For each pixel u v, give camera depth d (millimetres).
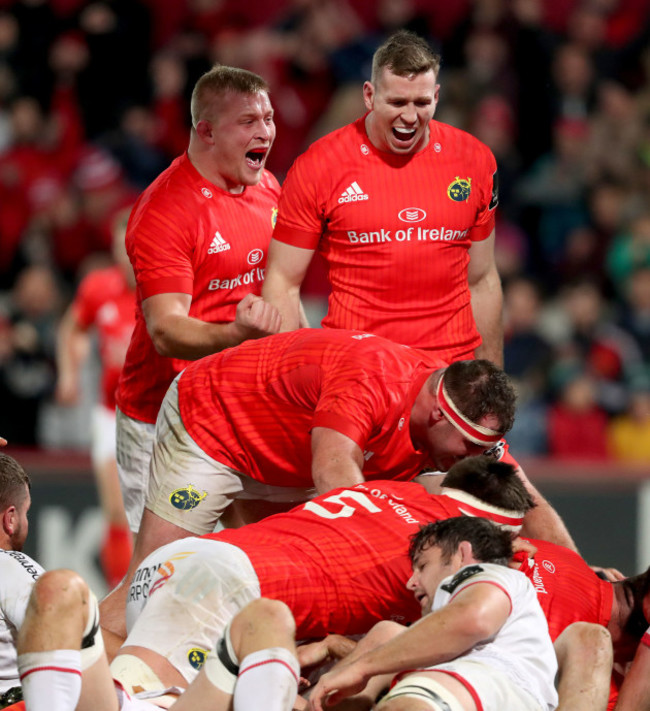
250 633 11852
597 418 32375
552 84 41594
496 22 42219
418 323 17531
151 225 18016
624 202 39062
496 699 12062
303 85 41094
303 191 17469
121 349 28234
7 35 41438
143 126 39969
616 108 41344
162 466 16453
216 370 16109
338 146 17484
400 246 17312
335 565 13594
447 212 17422
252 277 18859
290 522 13984
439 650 12109
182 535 16391
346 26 42625
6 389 32094
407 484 14336
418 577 13164
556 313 37188
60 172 39375
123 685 13047
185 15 45062
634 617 14797
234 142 18172
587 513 28328
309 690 13930
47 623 11680
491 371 14539
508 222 39094
